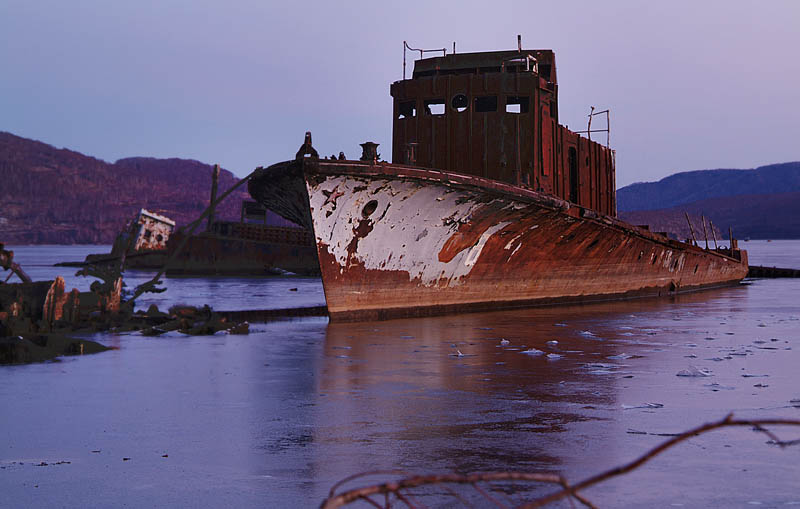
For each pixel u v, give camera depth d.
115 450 5.92
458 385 8.91
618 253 25.20
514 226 19.41
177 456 5.72
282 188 16.72
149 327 15.55
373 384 9.03
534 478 1.50
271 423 6.89
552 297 23.45
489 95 21.36
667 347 12.57
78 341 12.42
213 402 7.94
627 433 6.36
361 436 6.36
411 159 18.62
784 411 7.18
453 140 21.56
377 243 17.09
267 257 52.41
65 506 4.51
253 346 13.02
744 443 5.95
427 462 5.51
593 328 15.93
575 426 6.65
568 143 24.23
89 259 58.09
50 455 5.76
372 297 17.72
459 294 19.92
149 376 9.72
